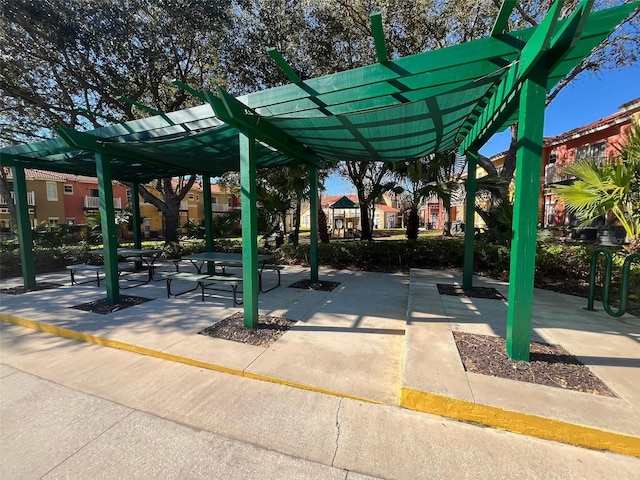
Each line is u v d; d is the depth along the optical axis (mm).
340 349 3080
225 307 4559
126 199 25031
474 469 1673
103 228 4680
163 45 8297
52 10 6602
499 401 2059
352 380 2523
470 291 5129
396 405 2232
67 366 2885
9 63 7172
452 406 2096
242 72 9086
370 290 5566
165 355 3002
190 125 3910
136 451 1825
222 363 2799
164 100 9898
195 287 5988
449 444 1865
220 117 3096
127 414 2170
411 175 8117
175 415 2152
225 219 11141
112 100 8719
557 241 7340
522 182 2467
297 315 4133
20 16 6527
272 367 2725
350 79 2727
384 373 2631
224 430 2000
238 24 8430
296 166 8617
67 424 2068
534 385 2248
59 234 13062
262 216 9961
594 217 5062
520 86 2527
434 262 7723
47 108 8250
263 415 2145
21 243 5746
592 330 3342
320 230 10680
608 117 12430
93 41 7332
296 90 2953
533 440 1897
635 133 5004
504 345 2939
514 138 8625
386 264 7984
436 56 2475
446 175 8492
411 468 1686
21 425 2062
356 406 2234
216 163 6141
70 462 1742
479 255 6863
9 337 3631
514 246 2576
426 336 3172
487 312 4004
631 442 1764
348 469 1688
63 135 4043
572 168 5285
